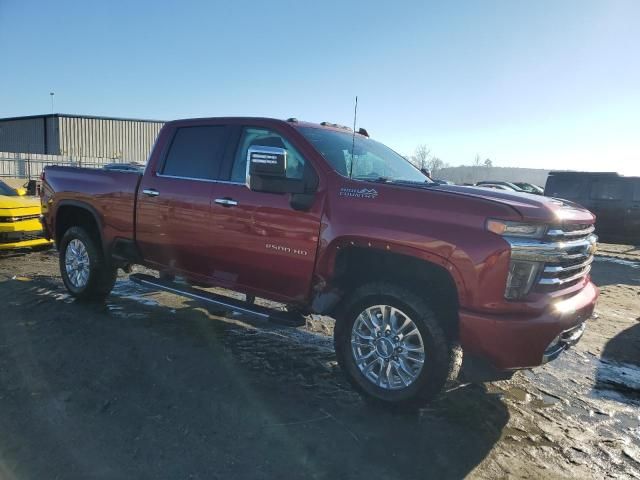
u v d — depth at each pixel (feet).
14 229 27.71
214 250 15.15
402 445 10.77
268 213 13.80
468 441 11.07
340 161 13.91
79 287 19.84
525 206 11.17
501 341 10.82
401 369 12.10
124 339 16.15
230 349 15.90
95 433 10.60
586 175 47.52
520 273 10.91
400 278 12.77
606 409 13.08
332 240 12.60
